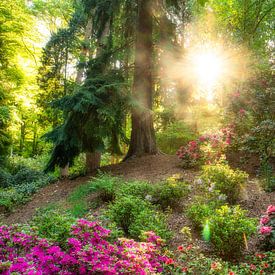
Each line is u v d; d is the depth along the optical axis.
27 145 24.91
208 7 13.23
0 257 3.51
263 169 7.08
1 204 9.43
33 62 17.05
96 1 9.84
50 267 3.21
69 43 14.92
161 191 6.45
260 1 12.30
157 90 10.99
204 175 6.89
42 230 4.36
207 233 4.75
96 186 7.85
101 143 9.62
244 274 3.99
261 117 7.95
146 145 10.32
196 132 12.63
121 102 8.92
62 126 9.41
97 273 3.27
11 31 14.34
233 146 8.29
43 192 10.12
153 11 10.10
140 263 3.48
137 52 10.09
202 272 4.06
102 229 3.97
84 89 8.88
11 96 13.57
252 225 4.47
